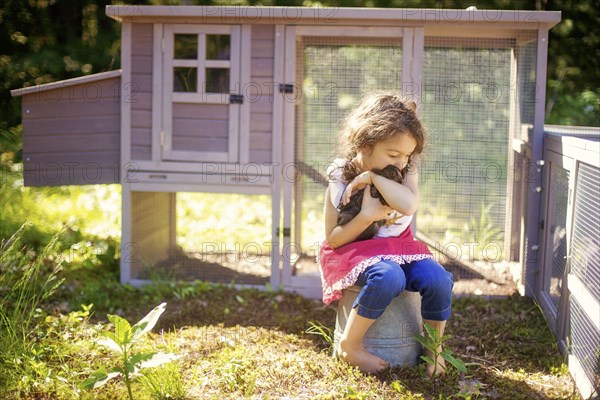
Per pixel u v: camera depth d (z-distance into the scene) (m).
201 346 3.53
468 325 3.98
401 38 4.37
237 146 4.50
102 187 7.69
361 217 3.13
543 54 4.31
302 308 4.29
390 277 3.00
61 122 4.61
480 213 4.97
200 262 5.16
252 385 2.95
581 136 4.11
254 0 9.79
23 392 2.97
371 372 3.14
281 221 4.54
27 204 6.74
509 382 3.14
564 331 3.57
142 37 4.49
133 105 4.54
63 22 10.42
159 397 2.89
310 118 4.60
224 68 4.46
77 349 3.39
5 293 4.10
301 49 4.51
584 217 3.25
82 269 5.01
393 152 3.13
